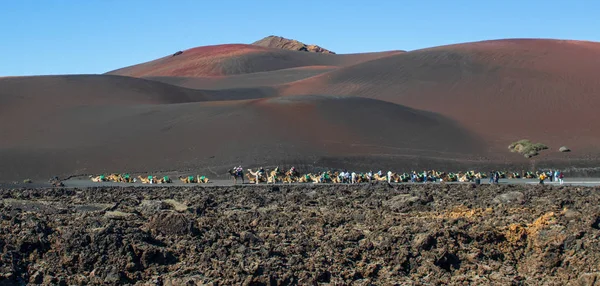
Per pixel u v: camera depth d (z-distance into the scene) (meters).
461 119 110.38
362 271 22.58
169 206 35.38
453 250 24.53
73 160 83.12
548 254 24.25
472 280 22.23
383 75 141.25
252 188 57.00
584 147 94.88
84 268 21.73
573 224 27.25
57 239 23.19
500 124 107.25
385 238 25.98
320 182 68.56
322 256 23.70
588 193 47.47
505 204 38.88
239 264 22.03
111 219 29.00
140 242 23.03
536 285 22.08
